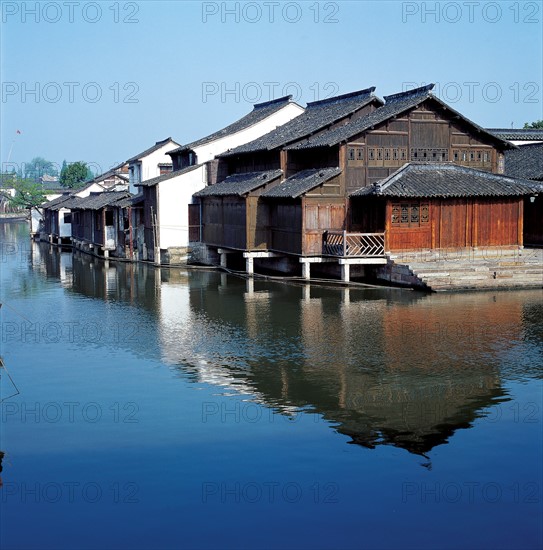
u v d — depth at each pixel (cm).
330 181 3372
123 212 5100
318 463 1234
